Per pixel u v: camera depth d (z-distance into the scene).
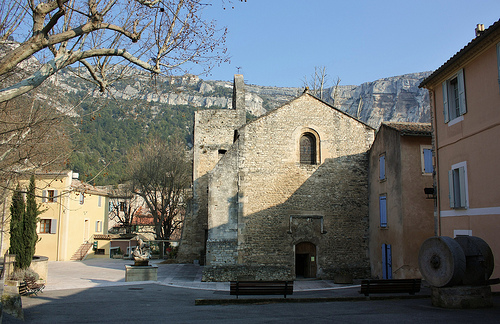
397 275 18.92
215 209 21.70
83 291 18.11
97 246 42.22
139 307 13.19
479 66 13.52
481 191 13.30
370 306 11.37
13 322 10.27
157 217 40.19
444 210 15.48
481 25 15.58
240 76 31.39
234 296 14.86
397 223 19.12
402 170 18.91
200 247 30.14
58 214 35.97
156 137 47.22
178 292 17.67
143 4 9.39
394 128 19.78
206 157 29.59
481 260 10.27
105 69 10.29
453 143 14.98
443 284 10.23
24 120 13.82
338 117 23.48
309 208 22.39
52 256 35.72
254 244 21.61
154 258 38.91
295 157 22.72
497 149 12.60
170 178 40.66
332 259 22.22
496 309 9.76
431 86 16.48
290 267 21.67
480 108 13.41
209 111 29.77
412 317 9.12
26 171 14.09
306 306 11.87
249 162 22.25
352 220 22.75
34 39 7.77
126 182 50.19
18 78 12.58
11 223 18.81
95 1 8.65
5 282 14.02
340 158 23.12
